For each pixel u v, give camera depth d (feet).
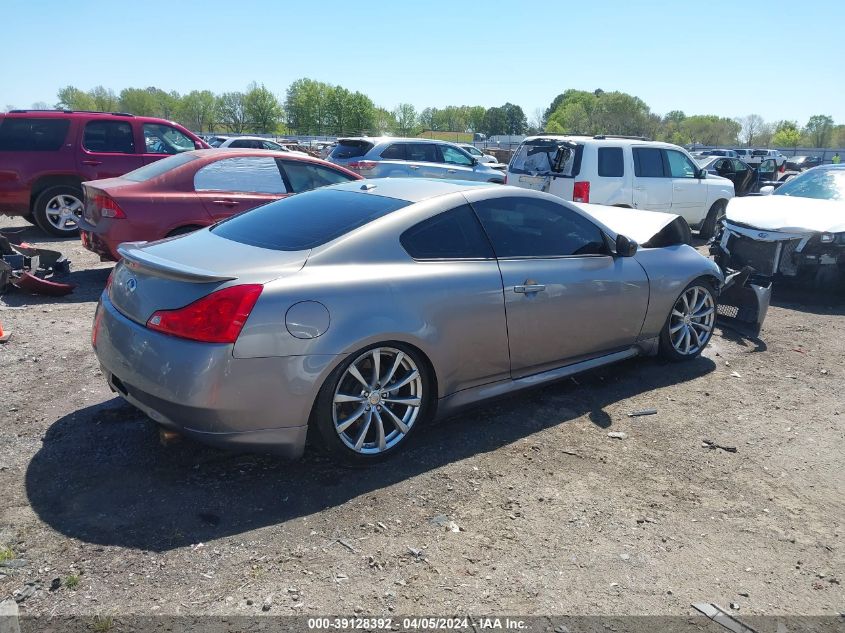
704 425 14.19
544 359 14.15
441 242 12.58
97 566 8.74
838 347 20.25
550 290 13.75
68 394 14.11
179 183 22.70
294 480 11.09
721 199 39.45
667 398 15.53
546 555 9.50
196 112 316.40
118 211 21.58
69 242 32.01
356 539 9.61
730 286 20.80
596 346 15.23
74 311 20.54
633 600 8.68
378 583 8.73
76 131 32.24
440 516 10.28
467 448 12.55
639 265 15.98
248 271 10.55
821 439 13.79
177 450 11.81
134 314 10.69
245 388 10.03
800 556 9.84
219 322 9.89
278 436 10.53
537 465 12.05
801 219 25.80
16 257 22.66
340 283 10.95
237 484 10.88
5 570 8.57
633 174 34.01
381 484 11.12
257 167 24.22
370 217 12.26
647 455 12.68
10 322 18.98
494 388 13.50
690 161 37.68
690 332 17.79
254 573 8.77
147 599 8.21
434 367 12.01
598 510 10.71
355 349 10.81
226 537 9.48
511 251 13.51
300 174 25.13
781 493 11.59
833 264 24.73
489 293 12.69
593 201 32.55
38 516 9.77
